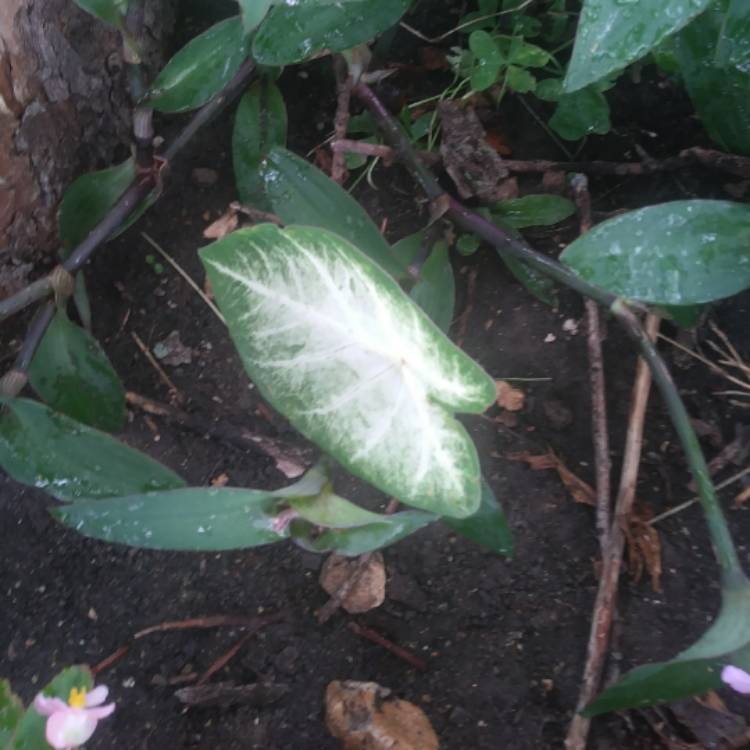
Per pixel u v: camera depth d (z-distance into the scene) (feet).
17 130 1.48
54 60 1.51
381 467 1.15
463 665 1.42
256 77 1.65
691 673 1.13
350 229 1.45
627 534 1.45
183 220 1.75
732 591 1.21
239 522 1.20
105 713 1.07
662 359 1.47
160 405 1.60
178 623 1.45
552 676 1.41
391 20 1.44
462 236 1.66
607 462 1.48
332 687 1.41
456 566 1.48
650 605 1.43
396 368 1.15
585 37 1.09
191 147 1.79
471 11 1.88
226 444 1.59
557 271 1.46
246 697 1.40
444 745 1.37
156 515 1.18
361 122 1.73
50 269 1.67
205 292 1.70
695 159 1.67
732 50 1.30
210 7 1.86
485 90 1.79
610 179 1.73
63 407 1.43
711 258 1.29
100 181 1.53
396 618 1.46
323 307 1.13
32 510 1.52
